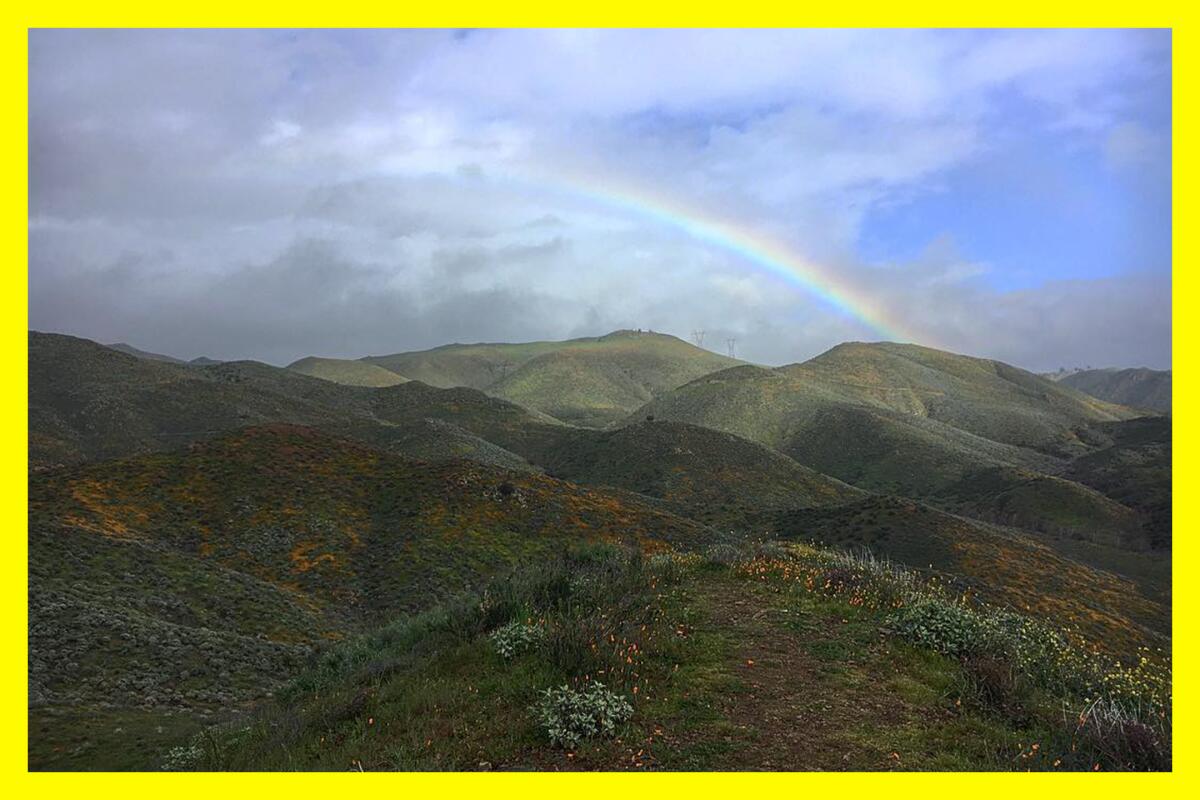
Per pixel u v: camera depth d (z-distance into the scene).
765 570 12.24
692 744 5.85
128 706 14.76
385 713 6.97
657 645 8.20
